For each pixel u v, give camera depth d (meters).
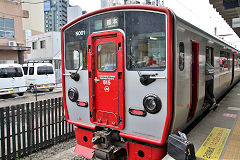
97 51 3.85
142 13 3.32
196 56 4.39
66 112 4.51
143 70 3.29
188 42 3.78
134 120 3.43
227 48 8.73
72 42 4.29
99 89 3.82
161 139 3.17
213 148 3.70
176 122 3.43
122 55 3.46
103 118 3.80
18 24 19.59
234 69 11.39
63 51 4.45
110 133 3.74
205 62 5.12
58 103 5.95
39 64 14.65
